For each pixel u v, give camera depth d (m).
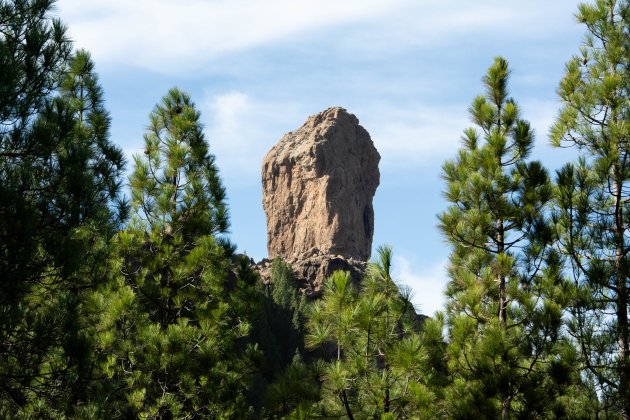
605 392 24.06
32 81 21.44
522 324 25.09
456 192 27.16
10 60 20.52
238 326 33.72
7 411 19.27
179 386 29.86
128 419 28.77
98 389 27.91
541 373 24.06
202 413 31.30
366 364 21.44
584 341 24.25
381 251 22.28
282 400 22.27
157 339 29.17
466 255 27.59
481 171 27.34
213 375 31.30
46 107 21.88
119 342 29.30
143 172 33.97
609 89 27.30
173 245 33.34
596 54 28.66
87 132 31.72
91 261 24.33
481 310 25.58
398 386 22.11
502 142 27.02
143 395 28.81
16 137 20.39
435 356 23.30
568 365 23.53
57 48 22.61
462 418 22.72
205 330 31.34
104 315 28.83
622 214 25.97
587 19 29.02
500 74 28.08
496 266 25.73
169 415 30.34
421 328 23.31
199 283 33.66
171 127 35.59
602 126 27.95
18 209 18.81
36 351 18.70
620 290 24.84
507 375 23.27
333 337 21.78
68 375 19.47
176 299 32.00
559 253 26.08
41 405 20.70
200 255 32.19
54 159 21.31
